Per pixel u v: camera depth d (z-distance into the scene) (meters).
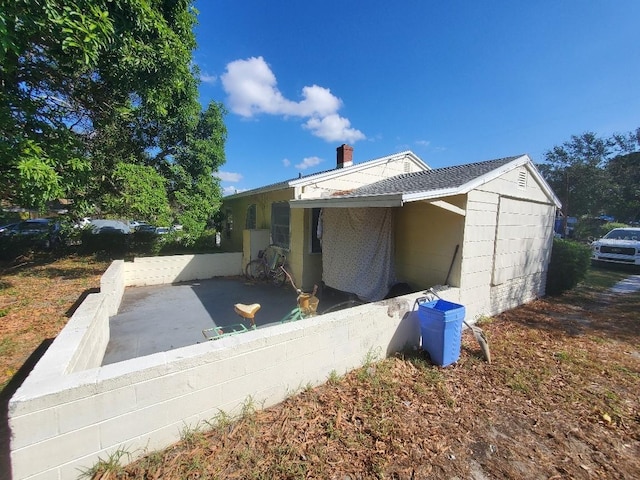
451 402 2.86
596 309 6.29
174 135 10.74
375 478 1.99
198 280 8.56
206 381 2.28
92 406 1.83
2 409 2.57
